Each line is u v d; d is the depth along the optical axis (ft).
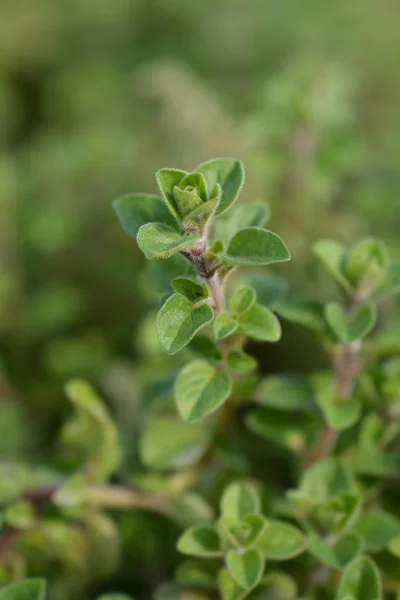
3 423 1.25
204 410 0.88
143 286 1.33
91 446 1.00
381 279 0.93
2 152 2.04
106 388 1.38
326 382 0.99
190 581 0.94
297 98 1.32
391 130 1.83
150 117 2.04
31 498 1.00
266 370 1.30
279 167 1.34
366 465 0.97
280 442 1.01
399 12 2.30
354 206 1.47
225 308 0.89
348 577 0.88
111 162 1.69
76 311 1.54
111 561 1.03
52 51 2.45
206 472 1.05
